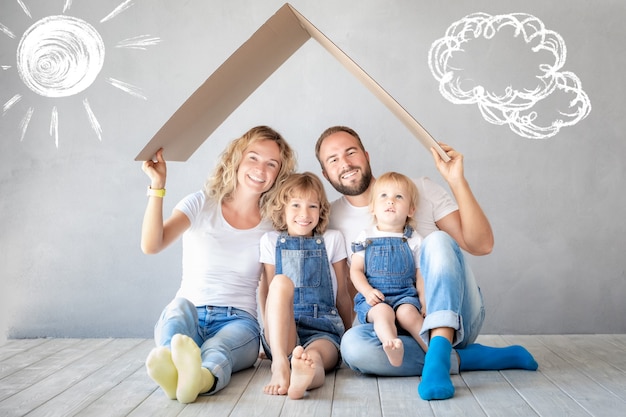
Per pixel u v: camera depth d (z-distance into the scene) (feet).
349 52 11.09
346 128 9.30
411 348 7.75
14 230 11.33
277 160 8.95
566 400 6.64
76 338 11.23
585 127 11.02
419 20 11.04
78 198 11.29
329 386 7.44
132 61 11.25
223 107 8.59
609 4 10.95
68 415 6.37
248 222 9.02
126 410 6.53
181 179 11.24
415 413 6.29
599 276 11.02
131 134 11.25
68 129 11.28
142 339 11.05
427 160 11.04
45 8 11.30
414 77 11.04
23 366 8.79
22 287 11.34
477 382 7.40
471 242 8.46
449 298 7.24
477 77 11.03
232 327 8.05
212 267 8.63
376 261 8.43
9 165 11.31
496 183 11.05
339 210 9.29
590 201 11.02
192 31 11.20
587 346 9.85
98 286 11.30
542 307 11.05
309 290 8.64
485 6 11.00
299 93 11.16
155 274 11.25
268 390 7.13
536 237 11.07
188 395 6.63
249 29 11.14
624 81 10.98
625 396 6.79
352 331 7.93
